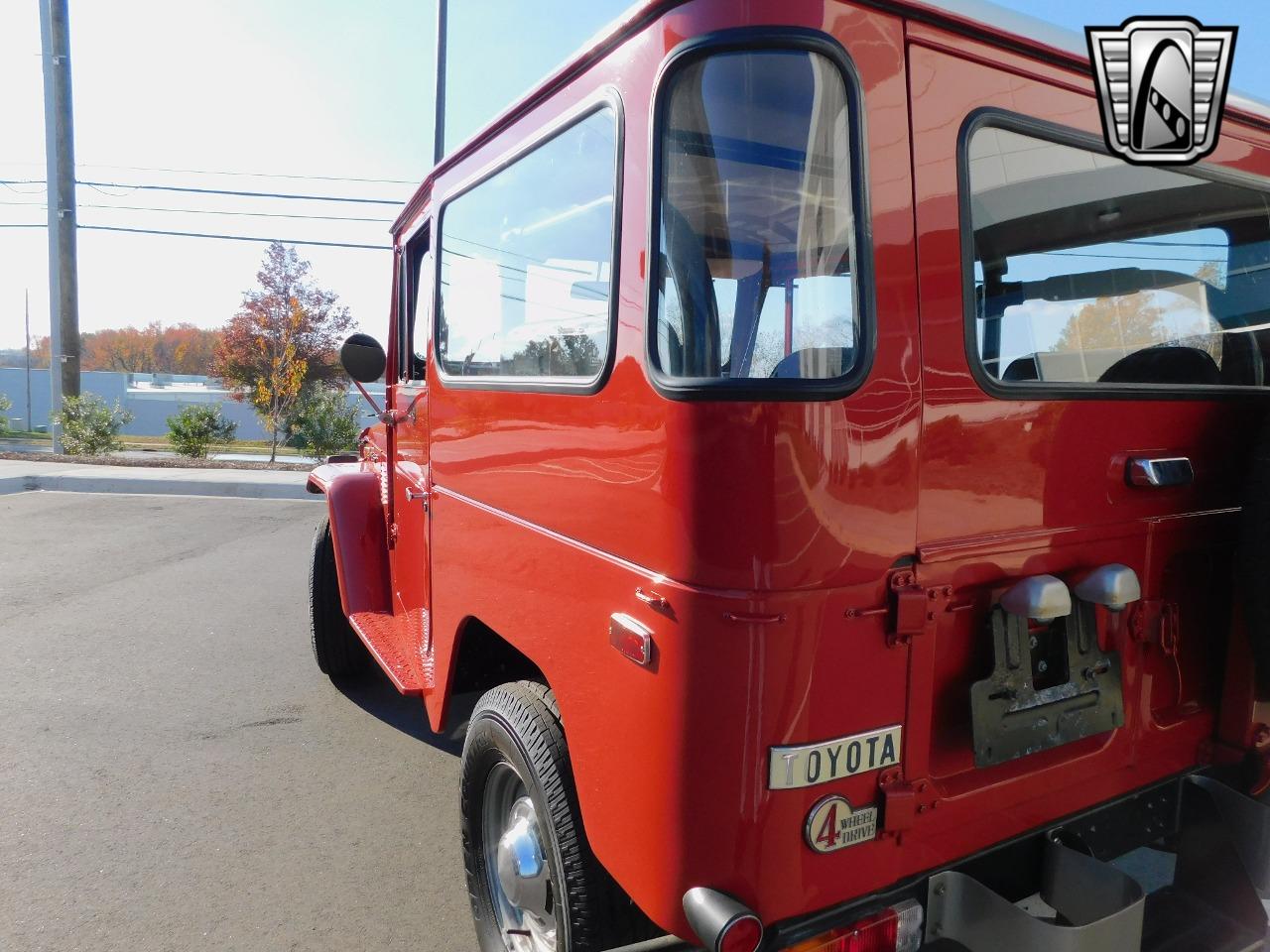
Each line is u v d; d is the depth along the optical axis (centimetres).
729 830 158
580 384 195
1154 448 216
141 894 300
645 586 169
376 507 422
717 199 163
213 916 289
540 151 228
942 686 183
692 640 158
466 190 284
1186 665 234
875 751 169
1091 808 214
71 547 842
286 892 304
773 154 160
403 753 415
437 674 298
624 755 176
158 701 473
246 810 359
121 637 578
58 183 1688
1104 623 213
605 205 191
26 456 1522
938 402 173
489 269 265
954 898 186
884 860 175
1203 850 228
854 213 162
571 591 199
